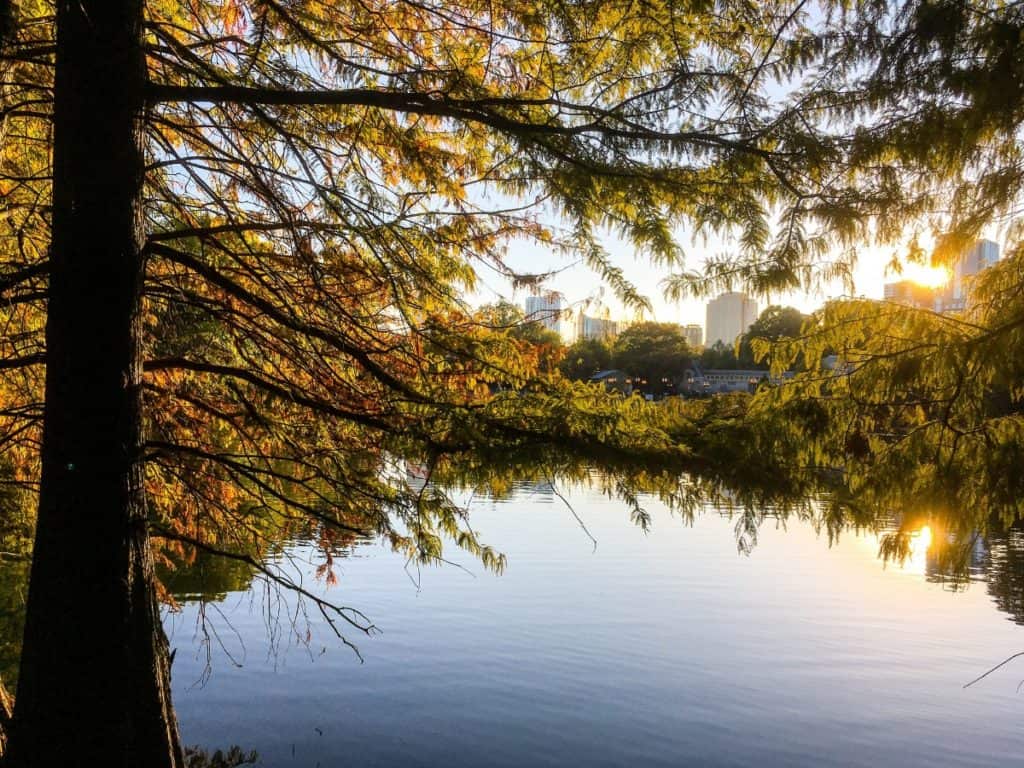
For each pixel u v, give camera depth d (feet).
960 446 13.73
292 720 35.68
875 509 13.53
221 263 17.51
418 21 15.97
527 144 14.37
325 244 16.46
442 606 56.80
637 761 32.83
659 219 13.96
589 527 94.43
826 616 56.95
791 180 13.12
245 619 49.55
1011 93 11.53
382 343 16.65
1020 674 45.01
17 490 19.99
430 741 33.71
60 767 12.01
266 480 20.01
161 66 16.02
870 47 12.20
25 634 12.69
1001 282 14.28
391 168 16.94
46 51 13.23
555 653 47.21
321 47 14.53
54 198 13.15
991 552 79.92
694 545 84.94
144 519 13.46
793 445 13.39
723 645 49.52
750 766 32.78
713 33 13.56
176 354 18.33
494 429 14.21
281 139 16.74
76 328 12.80
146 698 12.94
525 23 14.35
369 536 18.11
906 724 37.81
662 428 14.03
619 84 14.49
